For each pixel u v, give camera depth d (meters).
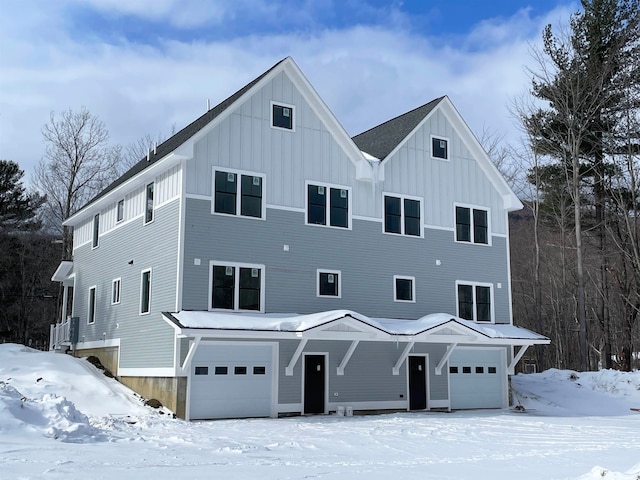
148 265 21.86
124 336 23.08
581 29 35.84
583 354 32.22
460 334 22.59
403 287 24.17
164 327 20.05
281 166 22.05
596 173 35.94
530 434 15.87
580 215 36.34
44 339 48.03
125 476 9.05
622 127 35.47
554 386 27.64
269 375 20.47
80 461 10.37
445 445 13.64
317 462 10.90
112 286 24.95
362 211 23.58
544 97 37.38
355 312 21.70
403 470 10.08
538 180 39.16
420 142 25.64
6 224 44.47
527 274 48.19
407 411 23.09
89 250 28.34
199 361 19.30
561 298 44.59
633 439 14.91
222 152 20.95
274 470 9.89
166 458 11.05
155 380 20.28
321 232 22.50
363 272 23.19
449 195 25.97
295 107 22.69
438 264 25.09
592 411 23.55
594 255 39.44
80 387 20.42
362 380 22.27
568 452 12.58
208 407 19.16
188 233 19.97
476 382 25.02
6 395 14.34
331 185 23.00
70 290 42.06
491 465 10.75
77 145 45.78
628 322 35.38
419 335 21.39
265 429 16.39
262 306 20.86
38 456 10.76
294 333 19.28
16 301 45.19
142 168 23.78
